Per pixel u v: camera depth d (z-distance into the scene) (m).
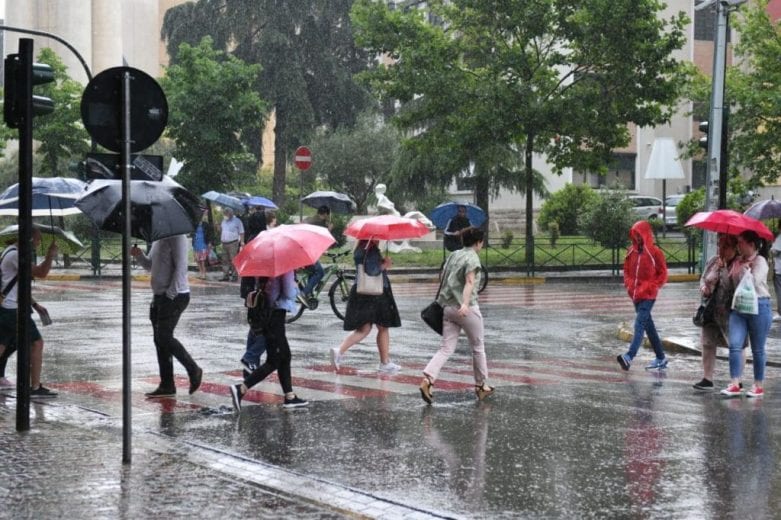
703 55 63.97
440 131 38.62
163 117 8.63
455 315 11.88
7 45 68.88
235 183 48.78
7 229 12.48
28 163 9.86
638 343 14.87
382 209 39.19
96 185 11.03
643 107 37.91
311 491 7.76
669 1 62.72
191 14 56.50
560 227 53.25
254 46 56.88
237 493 7.61
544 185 54.66
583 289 31.27
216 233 42.22
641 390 13.00
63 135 50.84
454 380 13.69
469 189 60.81
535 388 13.03
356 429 10.30
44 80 9.96
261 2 55.56
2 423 10.41
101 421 10.70
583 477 8.25
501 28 37.78
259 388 12.98
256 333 11.48
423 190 52.88
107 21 71.69
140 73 8.56
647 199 58.28
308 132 56.81
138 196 10.64
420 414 11.13
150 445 9.36
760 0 38.53
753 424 10.60
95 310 23.66
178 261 12.11
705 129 22.62
